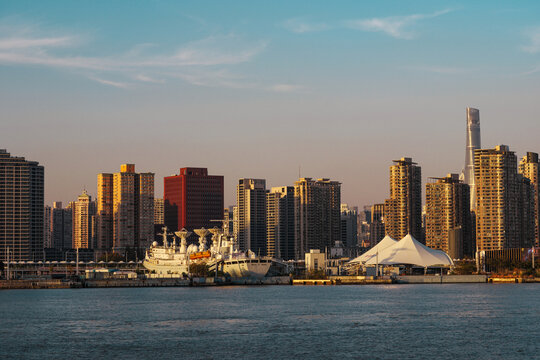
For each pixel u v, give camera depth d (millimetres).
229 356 175000
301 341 195000
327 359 171500
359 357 173875
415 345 188750
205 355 176250
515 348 184000
